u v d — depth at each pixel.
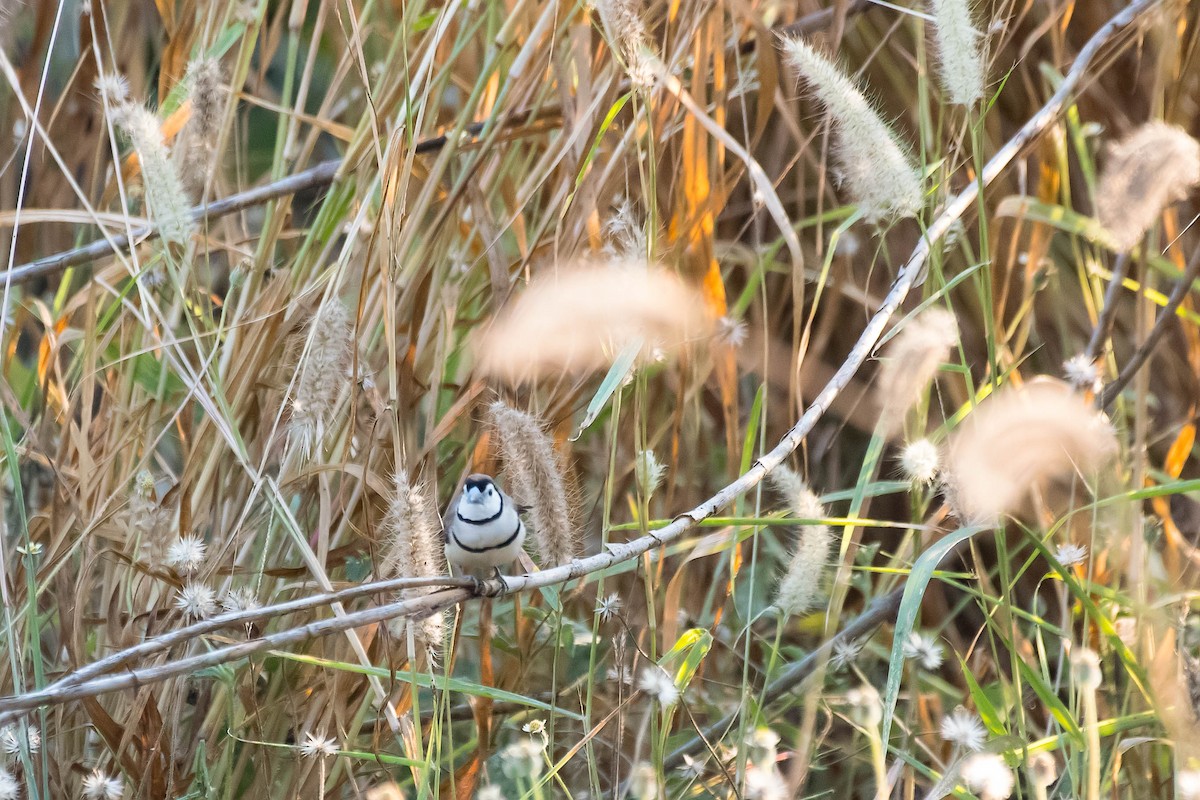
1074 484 6.81
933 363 5.84
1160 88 7.15
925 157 6.96
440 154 6.94
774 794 5.20
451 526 6.49
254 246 8.66
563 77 7.09
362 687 6.80
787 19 8.23
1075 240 7.49
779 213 6.46
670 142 7.33
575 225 6.79
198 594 5.72
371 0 7.17
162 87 7.57
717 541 6.87
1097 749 5.45
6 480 7.97
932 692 7.62
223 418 5.95
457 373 7.71
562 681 7.73
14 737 5.93
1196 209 8.09
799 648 8.26
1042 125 6.66
